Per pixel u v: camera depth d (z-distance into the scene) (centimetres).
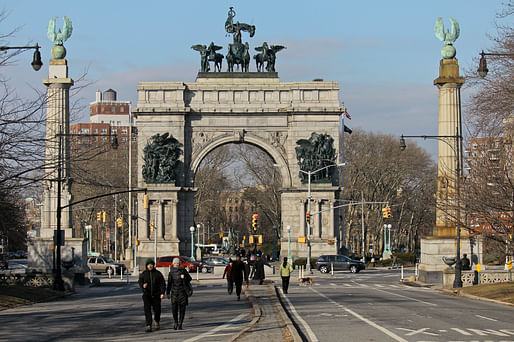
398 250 17188
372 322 3550
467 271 6644
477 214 5912
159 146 10569
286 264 5731
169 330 3319
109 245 16338
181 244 10675
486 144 5847
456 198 6209
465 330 3212
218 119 10775
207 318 3819
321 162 10562
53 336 3172
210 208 18650
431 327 3328
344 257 10119
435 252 7306
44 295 5694
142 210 10594
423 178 16825
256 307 4222
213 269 9212
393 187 15988
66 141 6725
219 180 16675
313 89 10731
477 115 5444
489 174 5669
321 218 10625
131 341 2958
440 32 7800
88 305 4897
